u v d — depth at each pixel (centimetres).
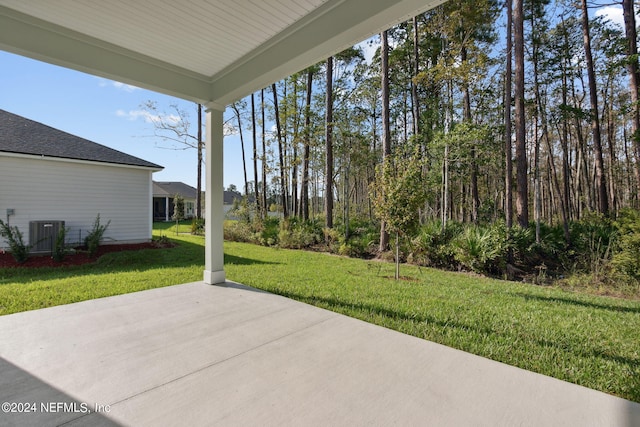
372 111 1495
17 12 285
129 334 290
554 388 210
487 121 1216
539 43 1084
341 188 1722
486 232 774
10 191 745
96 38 335
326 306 395
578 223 1063
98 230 815
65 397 192
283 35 326
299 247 1104
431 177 1048
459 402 192
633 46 852
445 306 413
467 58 986
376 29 266
